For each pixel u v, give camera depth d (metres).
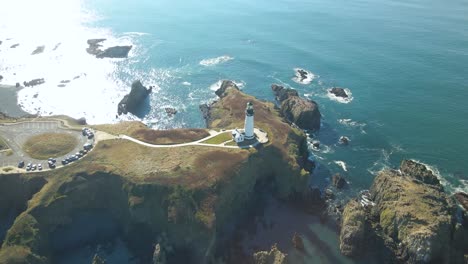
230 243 87.31
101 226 90.12
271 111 128.12
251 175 97.31
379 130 127.25
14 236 78.56
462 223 89.75
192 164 93.94
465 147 118.69
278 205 97.94
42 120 114.25
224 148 101.25
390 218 87.81
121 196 90.00
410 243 80.94
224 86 148.50
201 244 80.81
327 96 147.62
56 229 85.88
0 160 95.06
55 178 90.38
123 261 83.38
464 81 156.50
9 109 135.25
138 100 140.62
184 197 85.12
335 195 100.69
